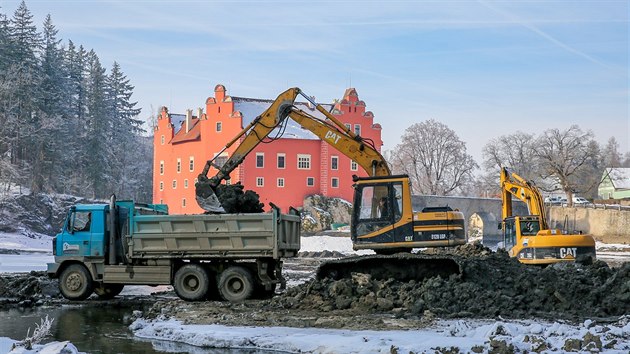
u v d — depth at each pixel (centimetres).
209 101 8412
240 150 2197
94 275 2062
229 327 1483
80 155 9675
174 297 2192
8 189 7244
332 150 8400
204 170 2172
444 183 9825
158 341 1399
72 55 10856
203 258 1986
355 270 1855
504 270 1788
